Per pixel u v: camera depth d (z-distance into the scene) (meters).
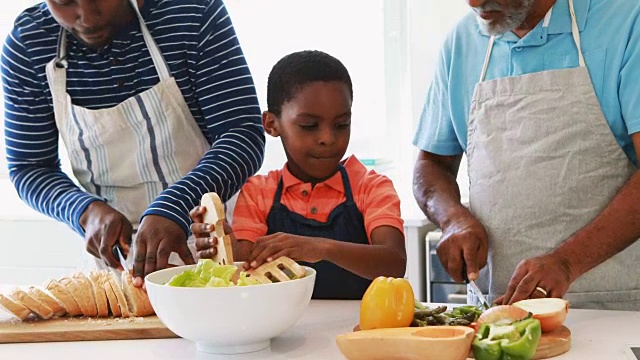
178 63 1.46
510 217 1.43
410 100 2.88
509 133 1.44
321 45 2.96
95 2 1.32
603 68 1.37
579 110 1.38
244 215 1.53
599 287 1.40
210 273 1.06
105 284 1.25
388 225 1.46
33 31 1.47
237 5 2.99
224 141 1.41
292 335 1.16
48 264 2.83
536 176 1.41
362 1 2.91
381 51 2.92
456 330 0.96
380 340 0.94
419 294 2.46
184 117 1.50
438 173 1.60
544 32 1.42
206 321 1.00
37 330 1.16
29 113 1.52
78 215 1.38
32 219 2.81
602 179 1.38
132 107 1.47
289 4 2.96
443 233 1.43
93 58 1.47
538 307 1.07
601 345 1.06
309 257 1.25
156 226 1.26
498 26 1.36
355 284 1.51
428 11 2.76
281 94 1.52
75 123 1.51
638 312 1.28
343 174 1.55
